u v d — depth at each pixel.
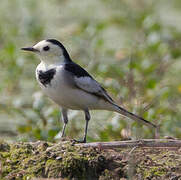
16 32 20.30
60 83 11.36
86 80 11.57
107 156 10.12
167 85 15.79
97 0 24.69
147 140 10.67
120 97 14.05
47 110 14.06
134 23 20.36
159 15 22.77
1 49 19.27
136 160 10.23
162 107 14.23
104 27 20.83
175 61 18.28
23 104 14.95
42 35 20.36
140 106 13.67
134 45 18.53
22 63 17.72
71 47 19.00
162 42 18.72
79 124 13.95
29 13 22.77
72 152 10.09
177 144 10.48
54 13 23.14
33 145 10.56
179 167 10.23
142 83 15.08
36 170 9.91
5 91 16.59
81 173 9.84
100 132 13.15
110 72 15.84
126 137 12.67
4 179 9.89
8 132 13.37
